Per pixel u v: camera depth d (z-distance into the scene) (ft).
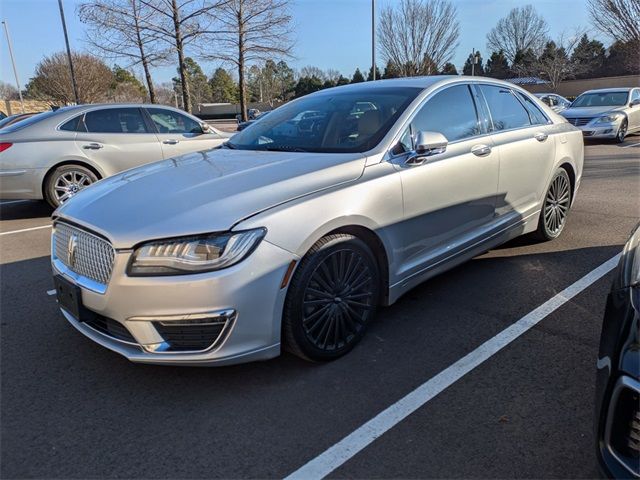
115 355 10.60
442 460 7.38
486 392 8.91
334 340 9.87
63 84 126.72
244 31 62.08
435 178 11.30
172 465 7.48
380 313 12.05
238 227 8.27
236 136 13.65
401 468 7.26
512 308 12.12
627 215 20.34
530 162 14.55
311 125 12.29
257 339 8.64
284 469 7.33
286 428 8.16
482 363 9.82
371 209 9.94
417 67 95.55
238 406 8.75
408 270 11.10
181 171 10.58
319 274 9.36
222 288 8.13
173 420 8.46
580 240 17.04
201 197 8.93
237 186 9.23
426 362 9.91
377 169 10.35
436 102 12.21
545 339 10.65
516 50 197.16
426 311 12.07
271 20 62.49
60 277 9.63
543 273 14.19
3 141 22.12
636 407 5.44
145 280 8.12
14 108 163.02
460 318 11.68
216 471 7.34
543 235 16.38
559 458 7.34
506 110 14.51
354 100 12.60
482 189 12.78
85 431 8.27
